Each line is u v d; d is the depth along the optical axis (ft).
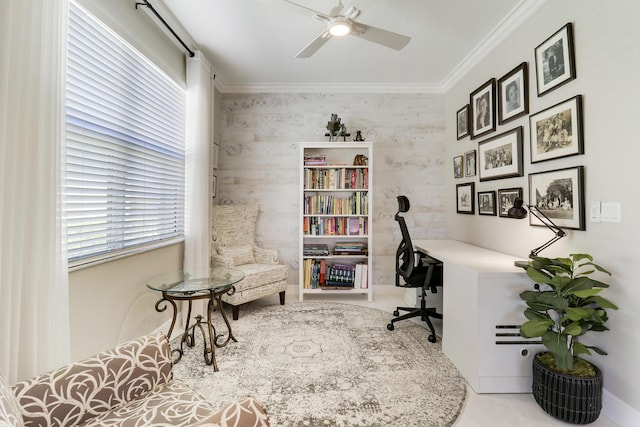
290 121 12.36
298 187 12.37
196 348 7.61
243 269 10.32
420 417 5.18
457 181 11.34
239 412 2.51
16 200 3.88
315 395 5.74
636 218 4.82
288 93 12.35
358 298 11.92
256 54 9.73
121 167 6.55
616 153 5.14
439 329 8.89
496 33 8.44
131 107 6.87
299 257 11.55
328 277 11.90
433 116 12.41
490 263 6.81
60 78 4.49
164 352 3.88
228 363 6.88
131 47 6.72
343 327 8.95
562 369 5.15
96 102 5.78
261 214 12.39
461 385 6.11
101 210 5.95
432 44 9.16
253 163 12.37
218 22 8.02
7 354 3.69
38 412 2.92
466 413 5.30
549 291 5.34
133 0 6.75
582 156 5.83
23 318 4.03
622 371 5.02
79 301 5.41
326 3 7.11
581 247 5.87
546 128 6.76
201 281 7.10
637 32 4.80
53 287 4.31
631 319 4.89
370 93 12.38
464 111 10.68
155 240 7.95
